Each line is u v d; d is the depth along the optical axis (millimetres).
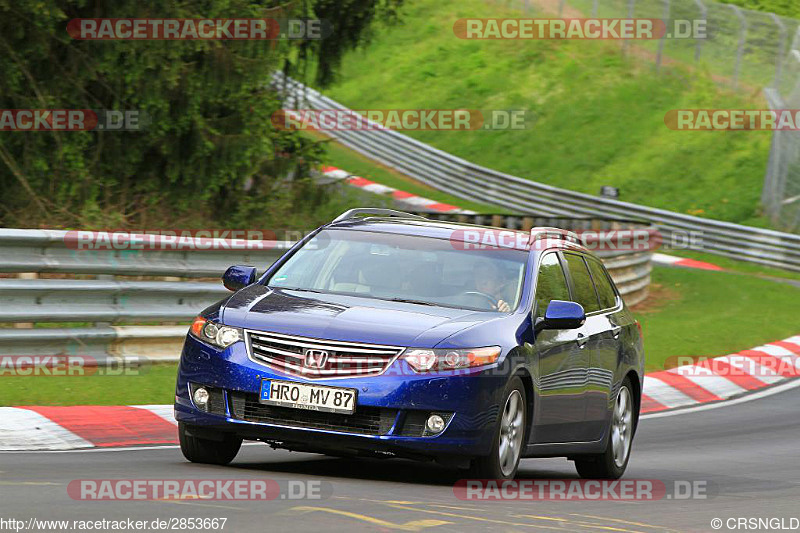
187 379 25406
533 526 19734
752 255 128750
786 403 52562
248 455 29859
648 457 36844
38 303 39656
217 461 26938
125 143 65750
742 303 89688
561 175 154125
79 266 41031
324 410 24047
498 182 144625
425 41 189875
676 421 46031
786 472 34312
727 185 147375
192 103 64625
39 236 39562
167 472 24391
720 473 33531
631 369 32812
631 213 136000
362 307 26000
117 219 60875
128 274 42531
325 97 169375
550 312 27172
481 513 20781
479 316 26297
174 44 61250
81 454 28250
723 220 140750
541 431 27391
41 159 60500
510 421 25766
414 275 27766
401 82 180250
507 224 70625
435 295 27219
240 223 73438
